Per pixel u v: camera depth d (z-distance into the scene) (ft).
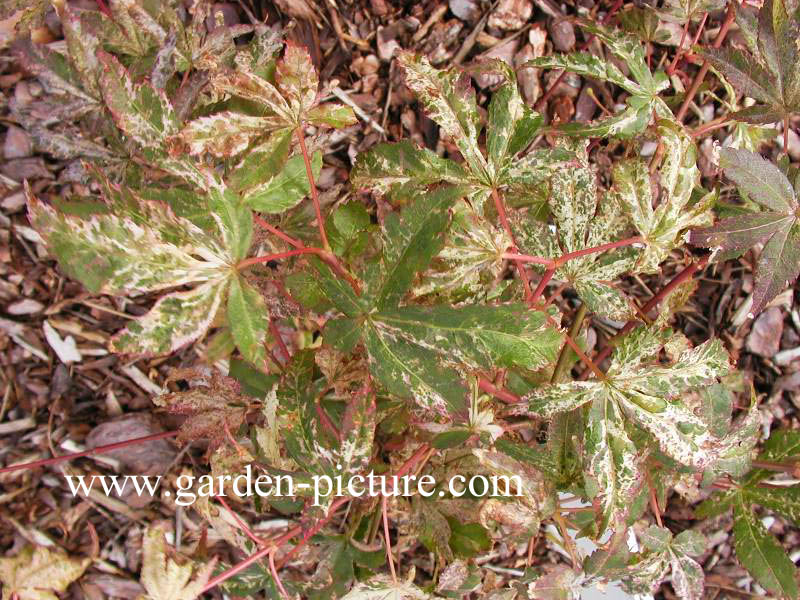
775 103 0.75
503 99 0.74
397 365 0.64
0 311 1.16
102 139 0.89
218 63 0.87
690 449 0.73
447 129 0.73
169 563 0.60
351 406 0.69
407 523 0.89
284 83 0.64
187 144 0.63
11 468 0.85
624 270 0.77
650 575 0.84
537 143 1.23
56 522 1.15
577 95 1.25
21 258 1.17
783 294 1.27
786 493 0.88
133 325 0.56
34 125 0.86
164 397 0.82
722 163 0.72
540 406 0.73
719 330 1.29
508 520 0.78
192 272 0.59
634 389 0.73
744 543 0.89
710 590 1.27
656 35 1.07
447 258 0.66
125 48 0.87
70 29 0.70
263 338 0.60
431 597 0.81
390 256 0.63
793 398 1.29
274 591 0.84
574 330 0.91
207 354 0.73
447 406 0.63
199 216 0.66
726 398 0.90
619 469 0.73
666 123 0.73
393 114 1.23
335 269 0.66
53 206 0.53
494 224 0.86
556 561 1.26
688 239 0.72
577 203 0.76
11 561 0.61
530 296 0.73
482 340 0.63
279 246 0.84
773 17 0.72
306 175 0.69
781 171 0.74
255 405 0.87
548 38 1.23
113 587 1.15
